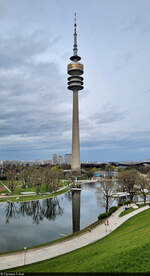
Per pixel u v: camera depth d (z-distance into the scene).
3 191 137.12
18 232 61.16
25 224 70.00
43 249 42.22
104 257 30.02
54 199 117.00
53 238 55.81
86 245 43.47
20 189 145.50
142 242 33.56
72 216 80.50
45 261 36.25
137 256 27.92
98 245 40.56
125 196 115.12
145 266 25.00
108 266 26.23
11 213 86.88
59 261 34.53
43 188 149.25
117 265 26.11
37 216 81.75
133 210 73.56
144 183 104.50
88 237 48.75
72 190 149.75
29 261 36.59
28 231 62.06
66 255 38.16
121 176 118.31
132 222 57.69
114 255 29.77
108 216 68.75
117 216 68.19
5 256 39.09
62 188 157.75
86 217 78.62
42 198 117.56
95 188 159.50
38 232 61.09
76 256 35.50
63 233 60.00
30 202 108.56
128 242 36.38
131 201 94.44
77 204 103.50
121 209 78.44
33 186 152.75
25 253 37.34
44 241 53.50
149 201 94.94
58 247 43.06
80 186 171.62
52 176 145.00
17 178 174.12
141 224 51.06
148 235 37.50
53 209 93.56
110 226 57.12
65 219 76.25
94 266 27.09
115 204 99.38
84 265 28.61
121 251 30.97
